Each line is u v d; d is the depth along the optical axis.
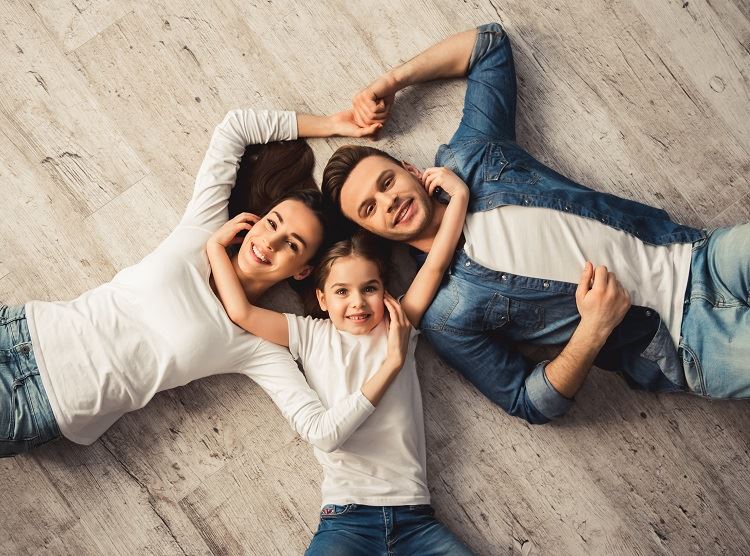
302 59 1.77
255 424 1.69
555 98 1.78
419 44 1.78
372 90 1.66
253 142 1.70
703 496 1.69
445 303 1.54
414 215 1.52
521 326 1.57
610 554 1.66
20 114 1.73
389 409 1.53
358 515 1.50
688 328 1.47
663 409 1.71
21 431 1.46
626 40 1.78
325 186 1.60
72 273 1.70
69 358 1.48
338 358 1.54
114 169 1.73
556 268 1.49
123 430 1.67
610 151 1.77
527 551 1.66
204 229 1.59
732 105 1.77
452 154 1.62
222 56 1.76
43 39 1.74
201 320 1.51
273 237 1.53
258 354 1.56
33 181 1.72
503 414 1.71
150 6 1.76
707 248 1.49
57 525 1.64
